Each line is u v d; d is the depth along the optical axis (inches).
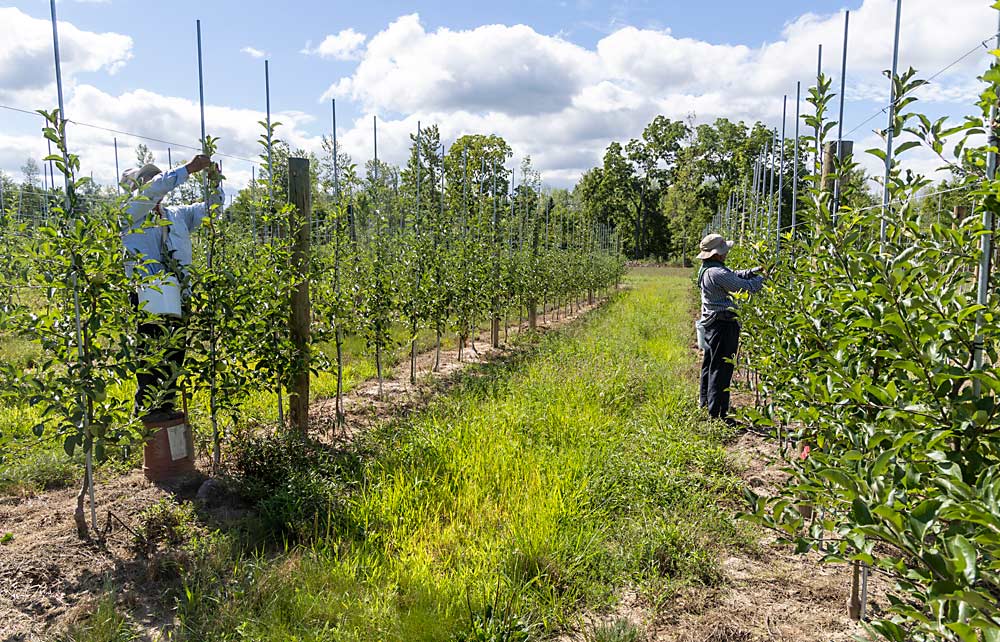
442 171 420.5
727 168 2249.0
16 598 125.9
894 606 60.4
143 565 139.0
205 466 201.9
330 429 239.8
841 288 91.5
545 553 139.7
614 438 217.0
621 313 636.7
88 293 144.0
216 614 119.2
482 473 180.9
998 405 64.8
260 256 217.2
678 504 168.7
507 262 473.7
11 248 240.5
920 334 67.4
